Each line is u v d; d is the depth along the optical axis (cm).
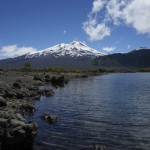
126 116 4800
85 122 4262
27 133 2839
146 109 5547
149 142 3238
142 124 4169
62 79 12525
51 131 3634
